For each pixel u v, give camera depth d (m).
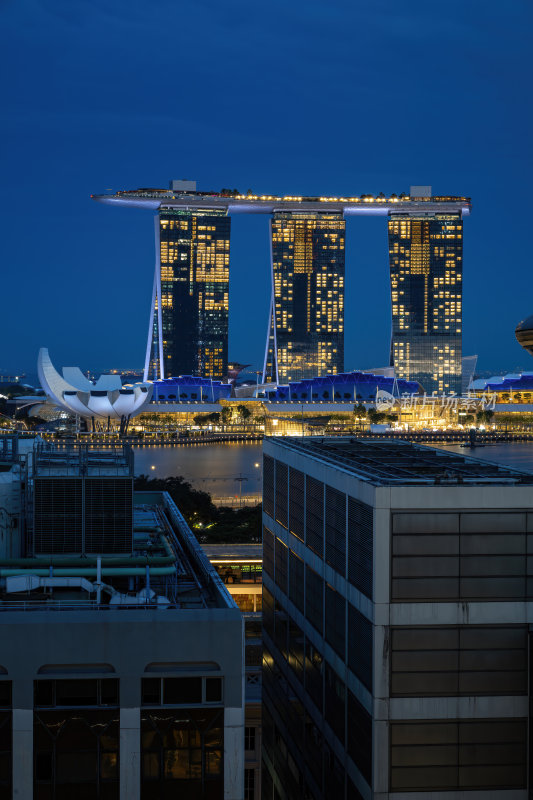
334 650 53.22
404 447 72.62
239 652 34.16
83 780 33.97
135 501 69.00
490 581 44.84
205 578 43.72
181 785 34.25
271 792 72.19
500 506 44.72
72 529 44.12
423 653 44.62
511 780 44.72
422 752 44.62
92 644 33.84
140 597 38.38
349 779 49.50
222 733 34.28
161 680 34.19
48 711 33.78
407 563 44.56
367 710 45.94
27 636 33.66
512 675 44.88
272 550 74.25
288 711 66.25
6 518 45.38
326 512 55.53
